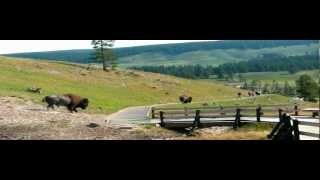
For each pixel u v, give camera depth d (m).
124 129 34.75
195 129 35.97
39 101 47.41
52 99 44.22
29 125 33.06
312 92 108.44
